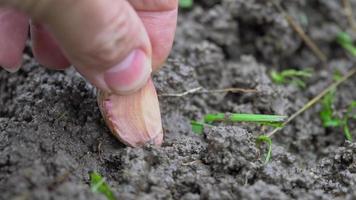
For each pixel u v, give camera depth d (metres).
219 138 0.25
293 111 0.31
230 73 0.33
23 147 0.23
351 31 0.38
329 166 0.26
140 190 0.23
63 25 0.20
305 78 0.35
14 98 0.28
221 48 0.36
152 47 0.24
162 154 0.24
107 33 0.21
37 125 0.25
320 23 0.38
